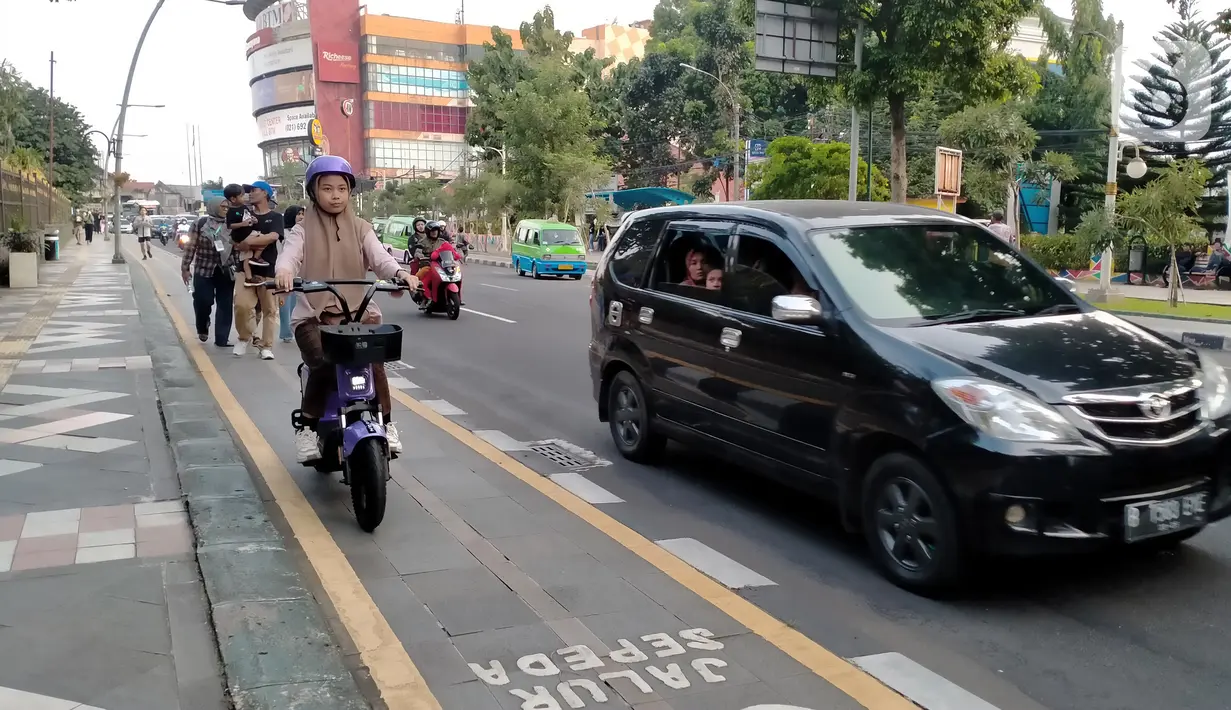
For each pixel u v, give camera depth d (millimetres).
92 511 5004
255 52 111688
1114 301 20688
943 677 3467
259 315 11602
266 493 5598
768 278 5141
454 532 4984
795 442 4809
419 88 96812
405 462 6395
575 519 5223
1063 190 35625
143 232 31391
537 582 4320
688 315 5668
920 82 19828
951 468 3938
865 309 4574
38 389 8078
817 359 4645
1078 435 3809
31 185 28344
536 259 27344
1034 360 4113
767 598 4176
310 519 5148
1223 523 5109
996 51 20312
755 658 3600
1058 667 3549
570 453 6699
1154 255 26375
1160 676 3482
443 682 3391
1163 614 4008
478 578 4359
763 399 5012
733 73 46188
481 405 8422
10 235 19469
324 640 3604
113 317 13328
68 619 3738
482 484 5887
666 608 4051
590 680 3410
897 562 4289
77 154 61094
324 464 5781
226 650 3475
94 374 8797
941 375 4055
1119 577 4402
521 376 9953
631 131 52625
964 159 27062
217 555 4371
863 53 20375
